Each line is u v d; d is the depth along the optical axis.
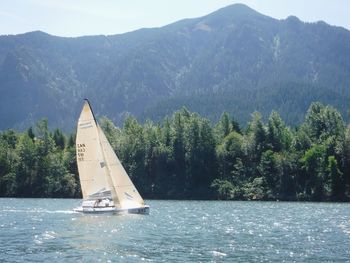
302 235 56.81
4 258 40.44
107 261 39.53
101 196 78.19
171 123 178.25
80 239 51.25
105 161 77.94
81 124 76.88
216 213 91.38
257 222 72.88
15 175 158.25
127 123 177.50
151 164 160.00
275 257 41.84
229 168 158.25
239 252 44.19
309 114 170.12
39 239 51.09
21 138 170.25
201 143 158.62
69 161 165.12
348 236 56.00
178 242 49.91
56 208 100.94
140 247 46.38
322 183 141.88
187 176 157.38
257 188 147.25
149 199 154.50
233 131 169.25
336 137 150.00
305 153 148.50
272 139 159.38
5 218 75.31
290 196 144.00
